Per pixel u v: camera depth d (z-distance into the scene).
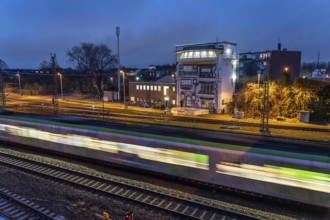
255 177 12.77
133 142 16.38
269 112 46.09
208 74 52.06
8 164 18.75
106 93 79.25
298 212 12.34
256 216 11.90
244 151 13.05
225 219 11.67
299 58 69.00
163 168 15.40
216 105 51.69
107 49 91.44
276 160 12.23
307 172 11.60
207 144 14.06
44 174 16.59
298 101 43.88
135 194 14.06
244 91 50.56
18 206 13.11
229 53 52.72
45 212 12.39
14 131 23.27
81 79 104.25
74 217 12.20
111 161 17.48
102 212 12.55
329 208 11.59
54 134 20.41
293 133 32.47
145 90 63.75
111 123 19.89
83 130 18.72
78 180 15.92
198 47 52.25
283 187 12.17
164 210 12.38
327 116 41.09
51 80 113.44
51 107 60.19
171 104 58.81
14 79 128.25
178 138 14.95
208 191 14.55
